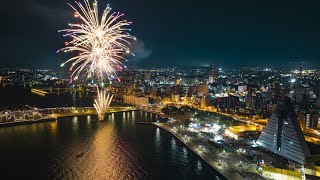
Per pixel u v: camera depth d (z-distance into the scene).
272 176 180.62
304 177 173.12
